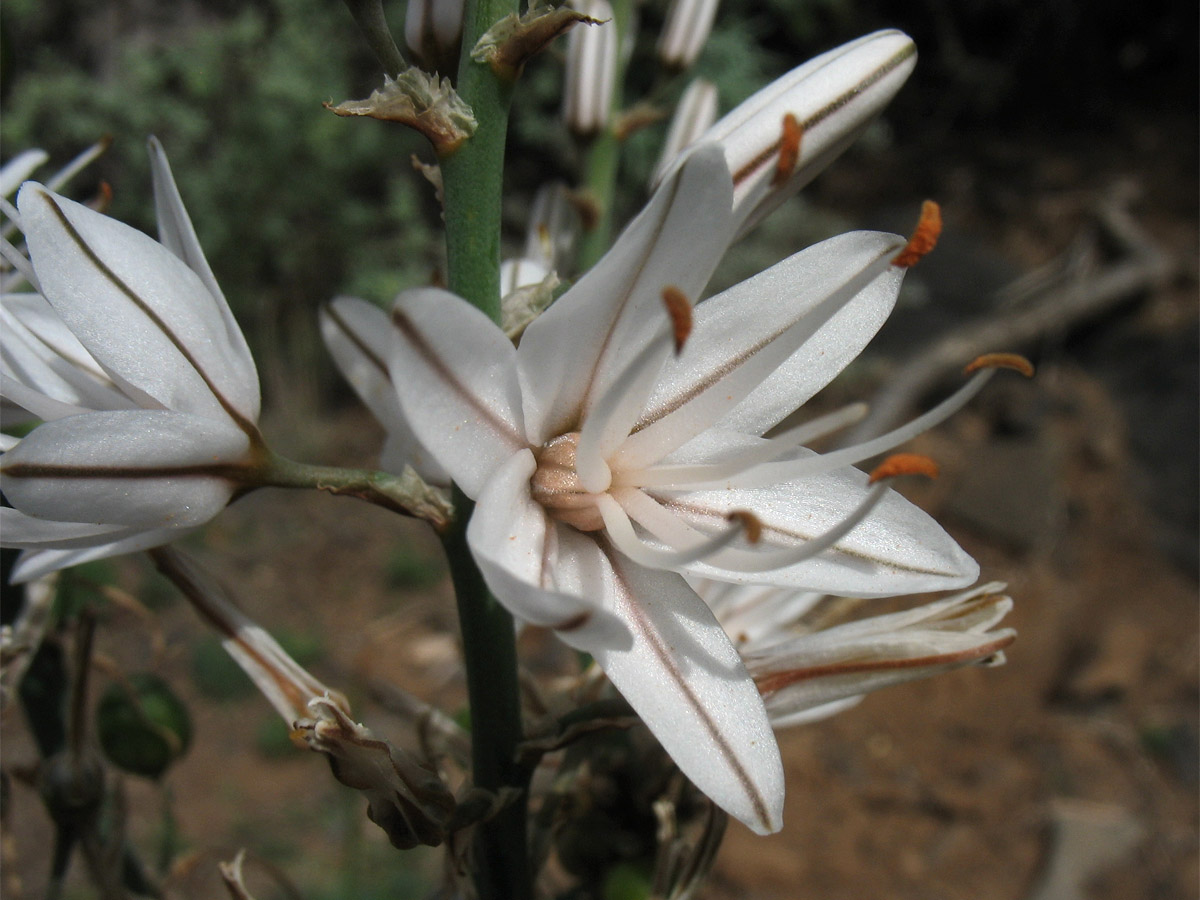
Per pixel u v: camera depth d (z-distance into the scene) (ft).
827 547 0.21
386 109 0.20
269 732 0.91
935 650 0.24
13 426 0.28
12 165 0.28
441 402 0.19
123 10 1.37
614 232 1.28
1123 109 1.78
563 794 0.26
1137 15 1.79
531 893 0.25
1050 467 1.17
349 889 0.74
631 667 0.20
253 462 0.21
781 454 0.22
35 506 0.18
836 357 0.22
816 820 0.85
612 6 0.37
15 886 0.31
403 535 1.20
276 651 0.24
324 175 1.30
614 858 0.30
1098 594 1.06
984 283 1.40
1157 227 1.51
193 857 0.34
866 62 0.24
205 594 0.24
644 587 0.21
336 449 1.27
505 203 1.44
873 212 1.59
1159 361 1.26
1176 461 1.16
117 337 0.20
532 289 0.22
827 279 0.21
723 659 0.20
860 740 0.93
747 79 1.35
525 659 0.87
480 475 0.20
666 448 0.21
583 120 0.37
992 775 0.89
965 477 1.18
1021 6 1.77
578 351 0.20
